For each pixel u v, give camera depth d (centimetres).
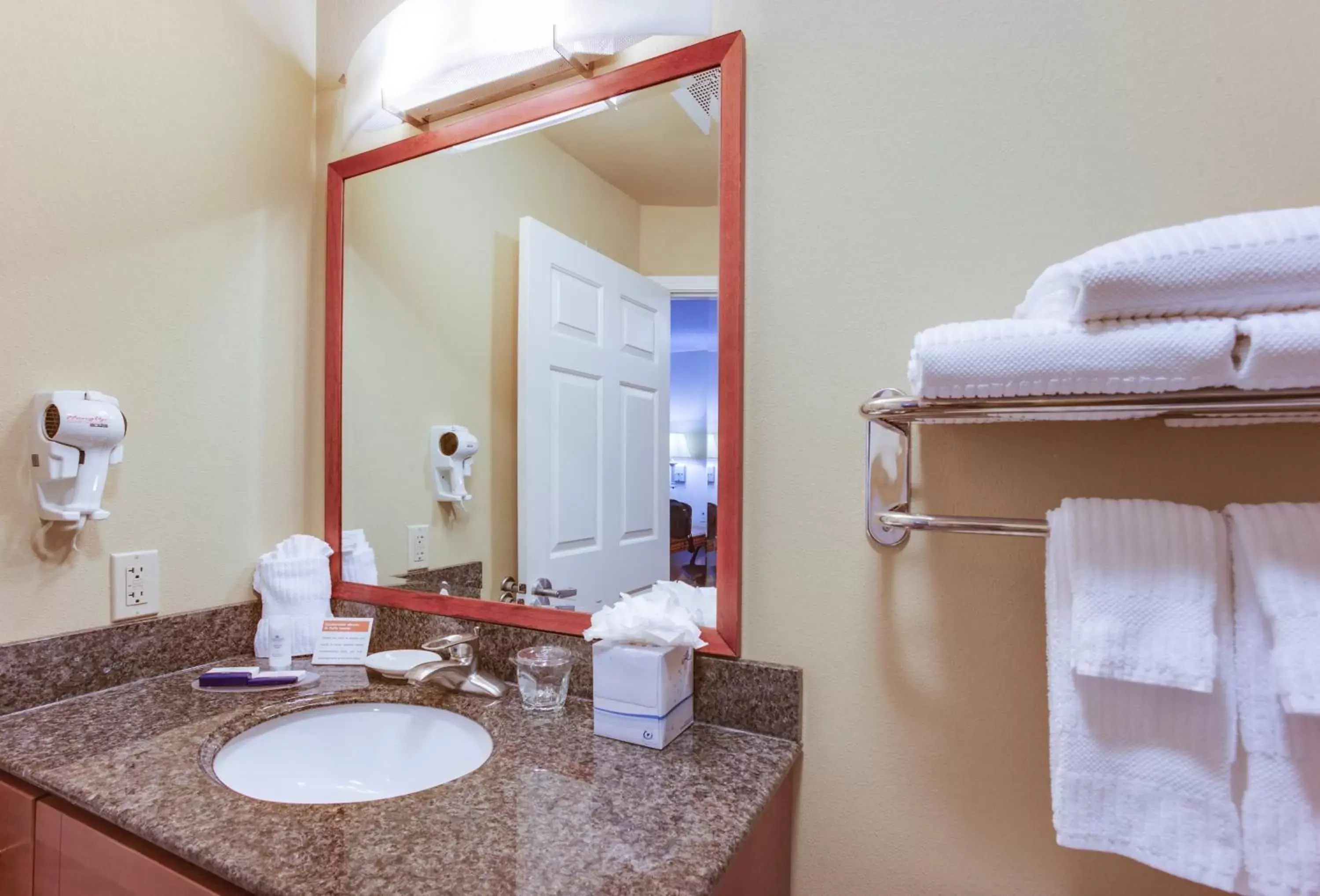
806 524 91
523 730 91
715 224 97
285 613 124
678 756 84
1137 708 62
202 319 119
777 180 94
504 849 63
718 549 95
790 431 92
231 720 94
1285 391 55
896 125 87
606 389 106
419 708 103
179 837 65
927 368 64
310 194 136
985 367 62
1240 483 72
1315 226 52
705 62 97
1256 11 71
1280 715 58
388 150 128
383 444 129
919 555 85
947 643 83
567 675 100
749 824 68
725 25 98
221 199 121
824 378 90
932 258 85
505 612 113
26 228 97
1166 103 75
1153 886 74
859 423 88
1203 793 59
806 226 92
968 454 83
